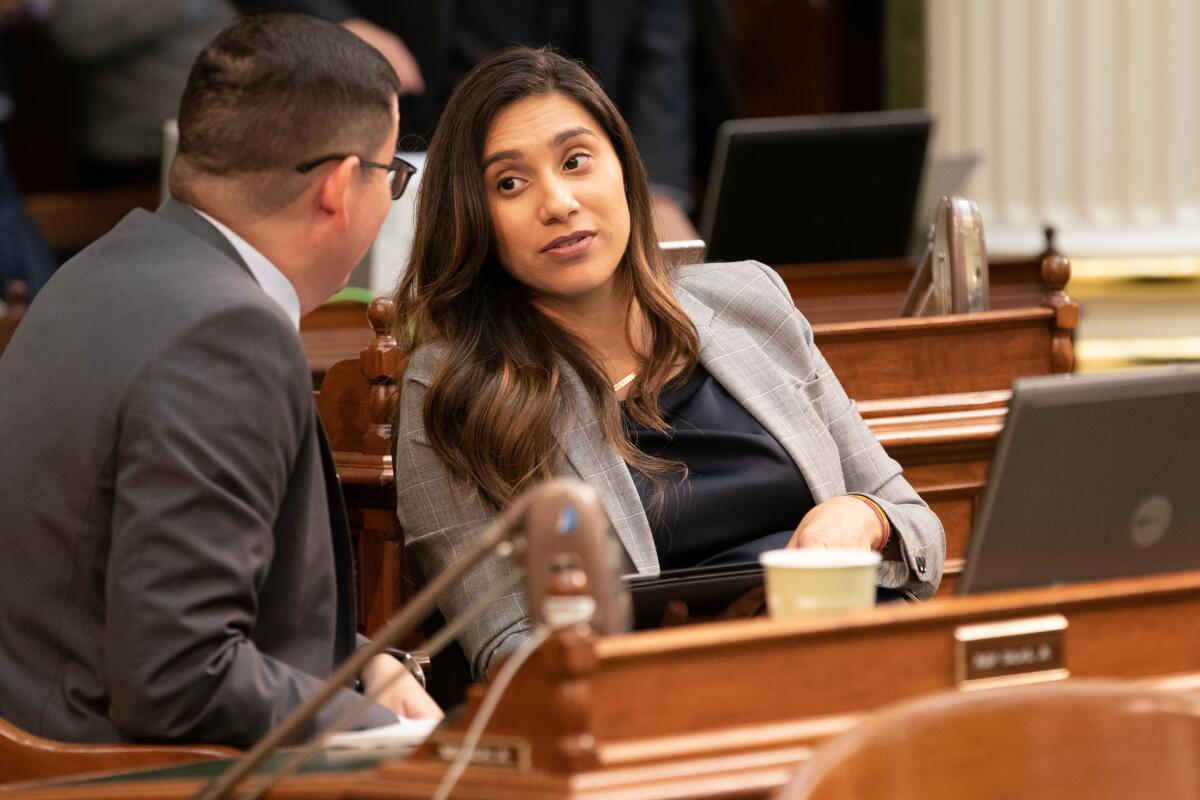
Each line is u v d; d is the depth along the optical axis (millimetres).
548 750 5648
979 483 11828
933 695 6141
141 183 24141
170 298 7852
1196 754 5891
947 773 5777
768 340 10641
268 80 8266
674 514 9898
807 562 6633
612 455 9875
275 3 19781
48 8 23094
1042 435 6566
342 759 6664
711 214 16047
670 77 20344
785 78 26984
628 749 5723
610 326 10344
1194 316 22953
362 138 8398
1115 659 6570
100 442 7699
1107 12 22891
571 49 20141
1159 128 22844
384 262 14430
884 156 16250
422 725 7938
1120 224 22984
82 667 7883
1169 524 7004
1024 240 23016
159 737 7578
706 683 5875
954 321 11859
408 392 10055
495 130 9961
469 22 19859
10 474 8016
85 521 7785
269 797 6215
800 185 16078
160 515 7449
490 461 9727
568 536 5781
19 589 7996
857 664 6137
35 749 7699
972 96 23438
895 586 9812
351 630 8547
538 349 9977
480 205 9961
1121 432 6715
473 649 9586
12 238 21391
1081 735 5930
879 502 9906
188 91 8445
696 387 10281
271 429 7730
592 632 5801
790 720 5973
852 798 5539
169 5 23047
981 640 6297
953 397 11836
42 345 8133
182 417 7555
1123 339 22984
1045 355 12070
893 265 15508
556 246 9852
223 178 8336
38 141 26859
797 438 10195
